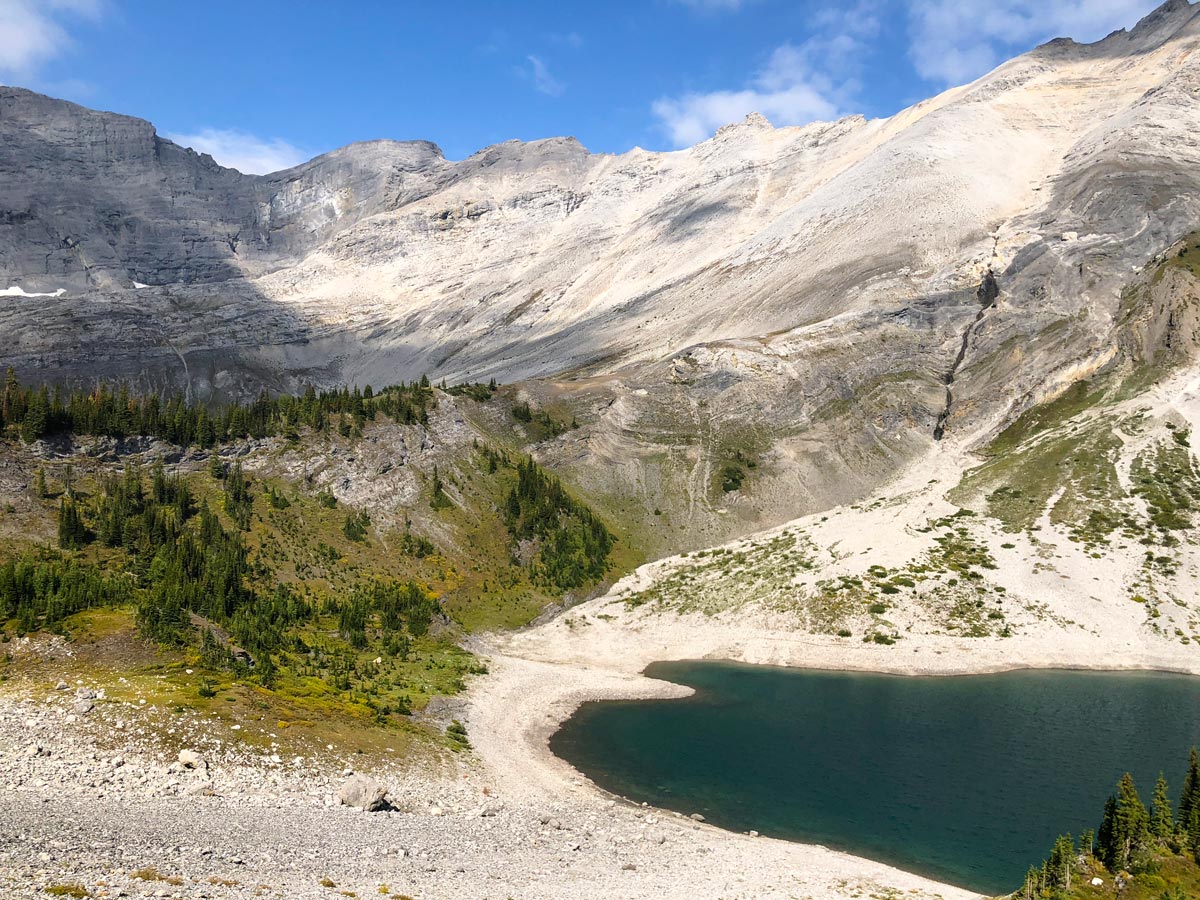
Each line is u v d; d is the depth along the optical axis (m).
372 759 64.44
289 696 71.75
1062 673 103.94
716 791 68.50
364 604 109.12
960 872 54.00
